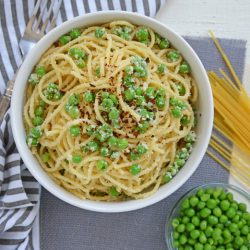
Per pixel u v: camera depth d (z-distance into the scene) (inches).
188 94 18.7
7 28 21.0
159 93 17.9
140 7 21.4
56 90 18.0
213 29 22.0
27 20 21.1
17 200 20.2
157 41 19.1
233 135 21.9
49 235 21.5
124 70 17.7
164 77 18.6
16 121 17.7
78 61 18.0
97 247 21.5
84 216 21.6
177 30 21.9
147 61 18.4
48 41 18.2
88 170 17.9
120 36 18.7
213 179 21.8
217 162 21.9
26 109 18.3
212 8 22.0
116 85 17.5
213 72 21.8
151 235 21.6
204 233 20.5
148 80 17.8
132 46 18.5
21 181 20.2
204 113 18.7
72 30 18.5
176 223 20.7
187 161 18.9
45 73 18.5
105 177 18.1
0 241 20.7
